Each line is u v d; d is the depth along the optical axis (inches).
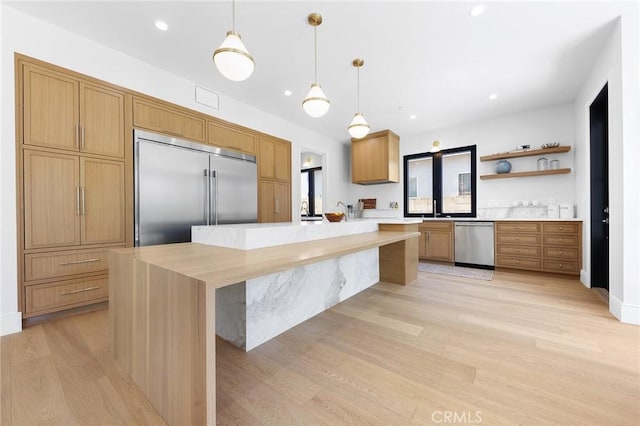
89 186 92.7
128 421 43.8
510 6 78.7
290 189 179.6
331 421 43.6
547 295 108.7
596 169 116.3
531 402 47.4
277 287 75.9
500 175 163.5
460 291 115.5
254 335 69.2
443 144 193.8
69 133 88.7
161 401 44.8
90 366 59.1
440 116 170.1
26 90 80.7
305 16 82.8
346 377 55.5
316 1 76.9
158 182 110.5
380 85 128.2
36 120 82.4
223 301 72.7
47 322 83.6
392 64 109.7
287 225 79.0
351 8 79.6
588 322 81.4
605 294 108.9
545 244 140.7
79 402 47.9
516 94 138.3
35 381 53.9
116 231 98.7
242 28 88.4
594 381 53.0
